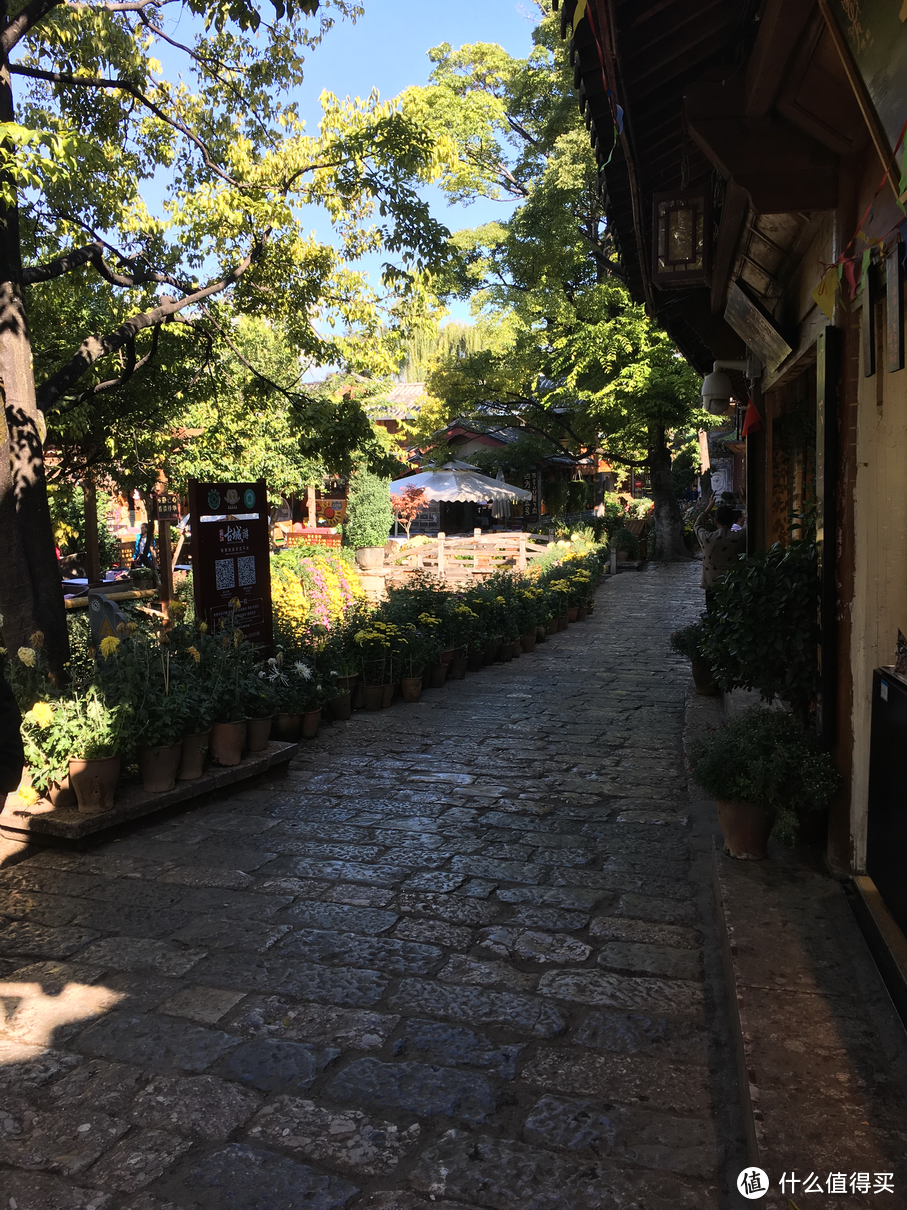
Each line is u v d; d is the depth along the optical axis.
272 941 3.99
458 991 3.55
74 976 3.70
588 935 4.04
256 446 15.92
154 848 5.15
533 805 5.91
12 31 6.24
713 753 4.36
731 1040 3.19
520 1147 2.65
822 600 4.14
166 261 9.70
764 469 8.16
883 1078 2.65
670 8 3.75
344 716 8.52
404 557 22.31
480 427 32.81
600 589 21.41
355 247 9.95
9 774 2.40
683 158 5.35
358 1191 2.48
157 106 9.11
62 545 18.61
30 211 8.47
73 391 9.59
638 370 24.22
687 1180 2.50
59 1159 2.63
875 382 3.73
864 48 2.60
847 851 4.10
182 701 5.71
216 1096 2.91
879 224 3.32
